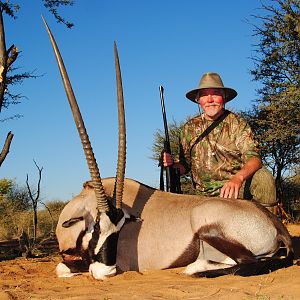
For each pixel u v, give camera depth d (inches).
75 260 114.0
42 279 108.0
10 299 87.1
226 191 113.7
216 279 98.8
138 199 115.3
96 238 104.0
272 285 88.4
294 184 358.9
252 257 105.7
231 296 81.0
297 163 324.8
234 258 106.2
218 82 131.0
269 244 107.1
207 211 107.8
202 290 87.8
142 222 112.2
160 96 142.3
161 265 110.3
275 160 323.9
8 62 152.0
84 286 96.7
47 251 174.1
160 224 111.3
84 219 110.3
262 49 313.9
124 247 111.1
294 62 308.7
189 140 134.6
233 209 107.5
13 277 114.5
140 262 111.0
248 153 125.9
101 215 104.0
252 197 131.0
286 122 305.6
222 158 130.1
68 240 113.2
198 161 132.4
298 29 291.7
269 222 108.1
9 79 208.4
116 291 89.6
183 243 109.0
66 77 104.9
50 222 262.8
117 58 108.7
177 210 112.0
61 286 98.4
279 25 301.9
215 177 130.6
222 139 130.3
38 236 229.5
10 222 263.9
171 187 133.0
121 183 106.1
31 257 160.1
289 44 298.4
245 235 105.9
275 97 299.6
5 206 284.5
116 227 104.0
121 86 108.3
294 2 297.9
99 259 103.3
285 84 300.8
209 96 131.4
